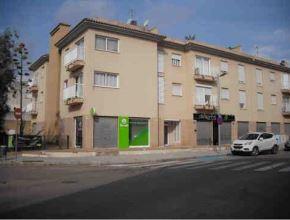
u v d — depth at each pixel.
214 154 24.89
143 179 12.15
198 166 16.64
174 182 11.34
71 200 8.41
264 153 26.64
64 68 29.34
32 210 7.36
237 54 35.53
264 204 7.91
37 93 39.28
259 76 39.09
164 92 29.88
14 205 7.86
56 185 10.84
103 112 24.98
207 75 32.03
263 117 39.00
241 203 8.02
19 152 24.39
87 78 24.50
